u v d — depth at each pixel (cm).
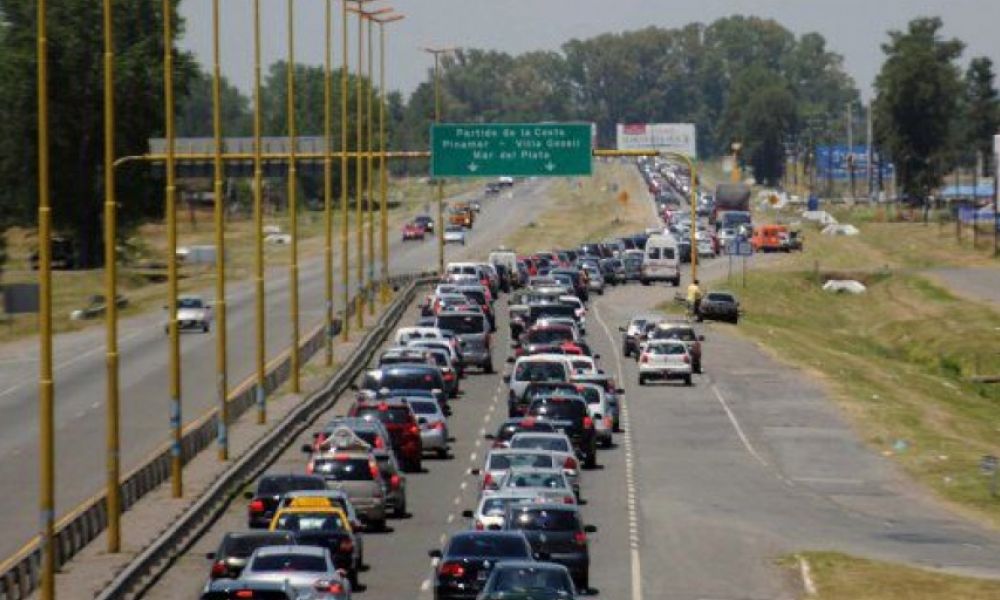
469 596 7394
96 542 9331
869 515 11369
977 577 9156
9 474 11881
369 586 8369
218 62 13512
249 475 11800
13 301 9256
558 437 11131
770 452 13875
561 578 6769
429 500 11188
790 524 10794
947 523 11181
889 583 8906
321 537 8175
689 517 10875
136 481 10569
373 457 10231
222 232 12725
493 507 8912
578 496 11162
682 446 14012
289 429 13750
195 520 9838
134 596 8106
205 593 6362
